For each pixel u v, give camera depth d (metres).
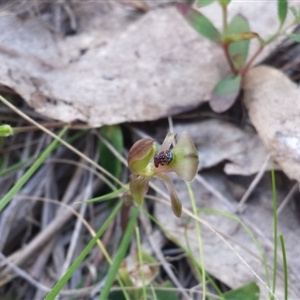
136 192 0.12
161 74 0.16
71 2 0.17
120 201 0.15
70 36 0.17
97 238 0.13
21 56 0.16
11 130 0.13
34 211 0.16
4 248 0.16
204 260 0.14
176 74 0.16
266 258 0.14
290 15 0.16
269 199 0.15
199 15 0.15
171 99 0.15
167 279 0.15
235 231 0.15
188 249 0.14
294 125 0.14
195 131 0.16
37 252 0.16
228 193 0.15
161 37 0.16
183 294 0.15
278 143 0.14
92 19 0.17
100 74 0.16
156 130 0.16
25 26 0.16
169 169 0.11
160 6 0.17
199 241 0.14
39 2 0.17
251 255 0.14
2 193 0.16
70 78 0.16
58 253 0.16
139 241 0.14
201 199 0.15
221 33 0.16
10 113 0.17
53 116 0.15
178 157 0.11
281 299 0.13
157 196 0.16
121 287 0.14
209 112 0.16
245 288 0.14
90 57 0.16
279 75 0.15
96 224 0.16
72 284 0.15
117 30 0.17
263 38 0.16
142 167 0.11
